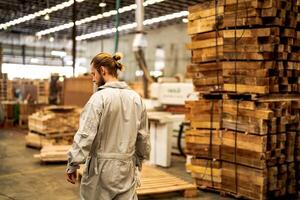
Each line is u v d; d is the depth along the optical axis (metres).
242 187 5.23
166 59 20.77
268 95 5.23
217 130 5.53
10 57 22.72
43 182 6.05
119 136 2.84
